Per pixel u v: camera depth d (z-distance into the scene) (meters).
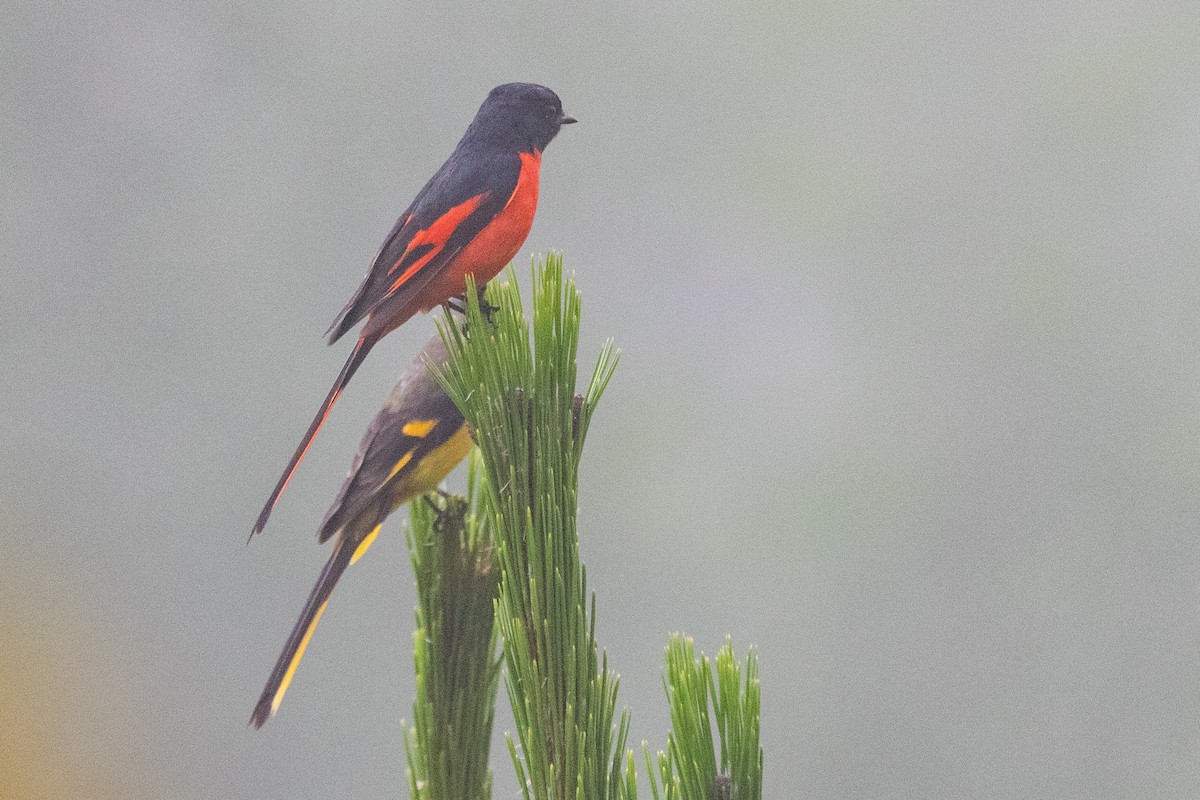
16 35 18.22
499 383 2.75
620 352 2.83
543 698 2.64
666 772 2.50
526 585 2.71
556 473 2.73
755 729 2.44
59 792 14.33
